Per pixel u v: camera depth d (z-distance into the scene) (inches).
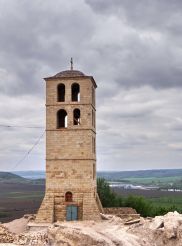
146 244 2028.8
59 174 2559.1
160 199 7637.8
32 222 2534.5
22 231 2439.7
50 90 2642.7
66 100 2615.7
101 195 3422.7
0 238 1972.2
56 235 2025.1
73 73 2657.5
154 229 2140.7
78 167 2549.2
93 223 2337.6
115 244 1937.7
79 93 2610.7
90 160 2544.3
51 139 2593.5
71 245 1957.4
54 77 2637.8
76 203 2519.7
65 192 2541.8
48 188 2559.1
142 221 2320.4
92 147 2620.6
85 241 1943.9
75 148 2564.0
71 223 2319.1
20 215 4503.0
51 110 2623.0
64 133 2586.1
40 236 2065.7
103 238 1951.3
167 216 2281.0
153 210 3484.3
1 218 4185.5
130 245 1941.4
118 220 2426.2
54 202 2539.4
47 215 2512.3
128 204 3415.4
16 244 1950.1
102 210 2682.1
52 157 2578.7
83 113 2588.6
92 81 2694.4
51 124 2608.3
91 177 2534.5
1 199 7460.6
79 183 2534.5
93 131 2679.6
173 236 2091.5
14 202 6678.2
